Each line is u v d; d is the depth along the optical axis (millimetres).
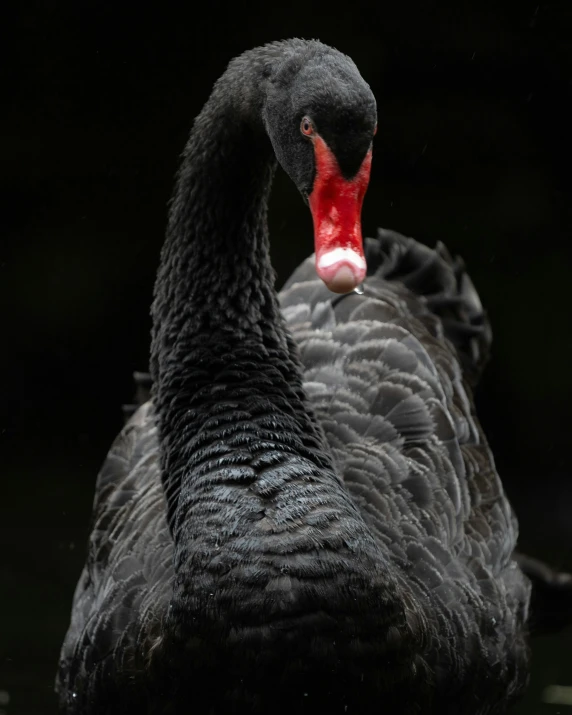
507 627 7871
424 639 6406
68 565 12031
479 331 10086
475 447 8852
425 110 16547
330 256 5445
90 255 16516
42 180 16469
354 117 5578
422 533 7477
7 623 10414
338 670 5758
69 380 16375
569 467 15477
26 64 16219
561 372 15820
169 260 7215
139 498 8078
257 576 5695
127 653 6551
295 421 6570
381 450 7824
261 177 6961
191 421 6637
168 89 16422
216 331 6910
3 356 16234
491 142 16516
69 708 7496
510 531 8766
